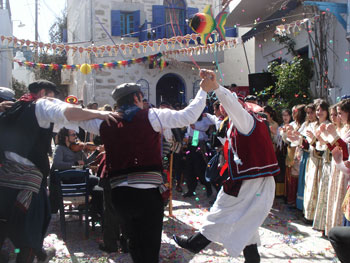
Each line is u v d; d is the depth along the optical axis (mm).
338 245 2539
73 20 18938
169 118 2551
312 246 4121
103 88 14000
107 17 14039
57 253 3941
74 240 4375
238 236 2969
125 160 2484
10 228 2516
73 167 4707
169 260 3725
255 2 10273
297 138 4785
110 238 3939
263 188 3031
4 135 2535
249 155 2977
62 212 4312
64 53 22562
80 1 16188
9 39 6375
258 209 2982
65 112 2439
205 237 3129
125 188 2486
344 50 7727
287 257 3789
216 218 3111
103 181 3838
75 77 19688
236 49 15609
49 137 2631
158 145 2586
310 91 8602
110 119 2557
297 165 5621
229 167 3105
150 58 7363
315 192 4746
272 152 3094
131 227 2551
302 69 8711
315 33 8484
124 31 14453
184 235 4543
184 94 15141
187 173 6676
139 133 2492
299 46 9555
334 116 4121
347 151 3264
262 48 11867
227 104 2838
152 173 2506
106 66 7184
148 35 13820
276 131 6141
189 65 14133
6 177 2525
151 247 2488
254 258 3105
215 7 14695
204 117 6531
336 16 7371
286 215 5438
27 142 2518
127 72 14227
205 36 3064
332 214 4070
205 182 6605
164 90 15641
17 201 2490
